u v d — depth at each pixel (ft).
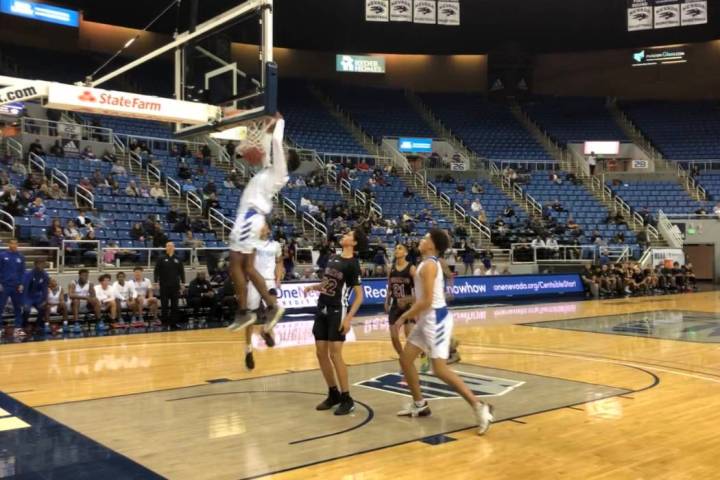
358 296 18.95
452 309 53.62
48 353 30.37
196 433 16.78
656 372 25.72
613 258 74.79
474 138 101.76
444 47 106.22
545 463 14.38
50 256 44.50
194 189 62.85
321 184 76.59
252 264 15.72
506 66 104.58
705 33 99.09
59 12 82.94
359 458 14.71
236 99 24.26
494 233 73.51
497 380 23.99
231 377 24.49
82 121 71.46
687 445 15.78
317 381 23.73
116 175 59.77
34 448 15.52
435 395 21.35
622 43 103.96
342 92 107.45
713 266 83.97
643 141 100.22
